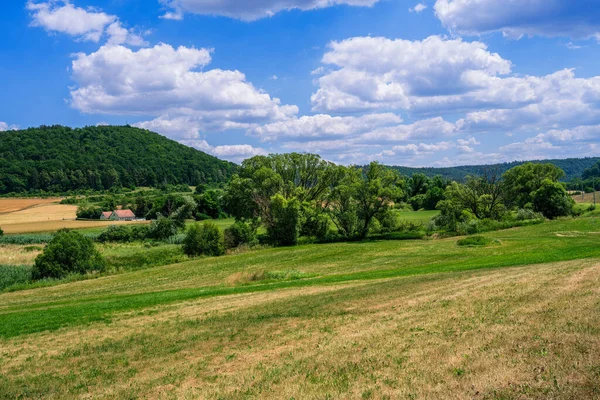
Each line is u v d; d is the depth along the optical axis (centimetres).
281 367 1138
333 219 7512
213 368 1226
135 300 2870
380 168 7619
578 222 6538
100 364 1425
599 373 807
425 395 841
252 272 3962
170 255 6234
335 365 1091
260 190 7769
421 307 1589
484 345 1052
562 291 1470
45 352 1659
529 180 8850
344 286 2592
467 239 5331
